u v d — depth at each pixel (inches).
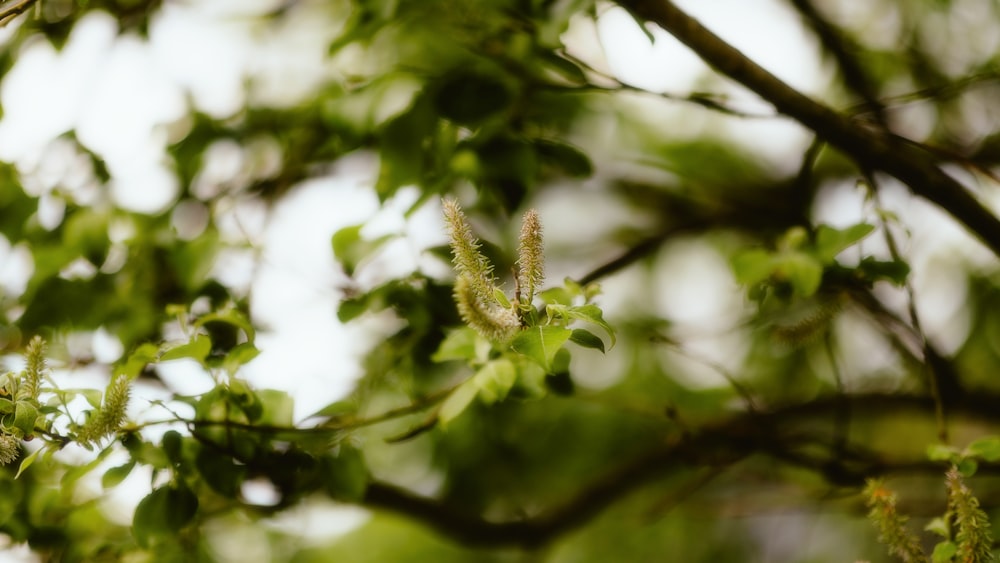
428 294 74.9
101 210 77.1
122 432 70.2
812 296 74.2
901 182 75.1
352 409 73.2
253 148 81.3
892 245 74.6
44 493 75.0
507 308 67.0
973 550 69.4
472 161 73.9
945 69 89.9
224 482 71.8
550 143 75.0
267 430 71.7
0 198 77.5
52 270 77.0
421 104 73.4
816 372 94.3
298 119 81.6
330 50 74.7
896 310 80.2
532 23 73.4
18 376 68.8
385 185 73.7
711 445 81.0
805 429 88.3
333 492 72.9
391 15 73.5
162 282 77.9
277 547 81.7
